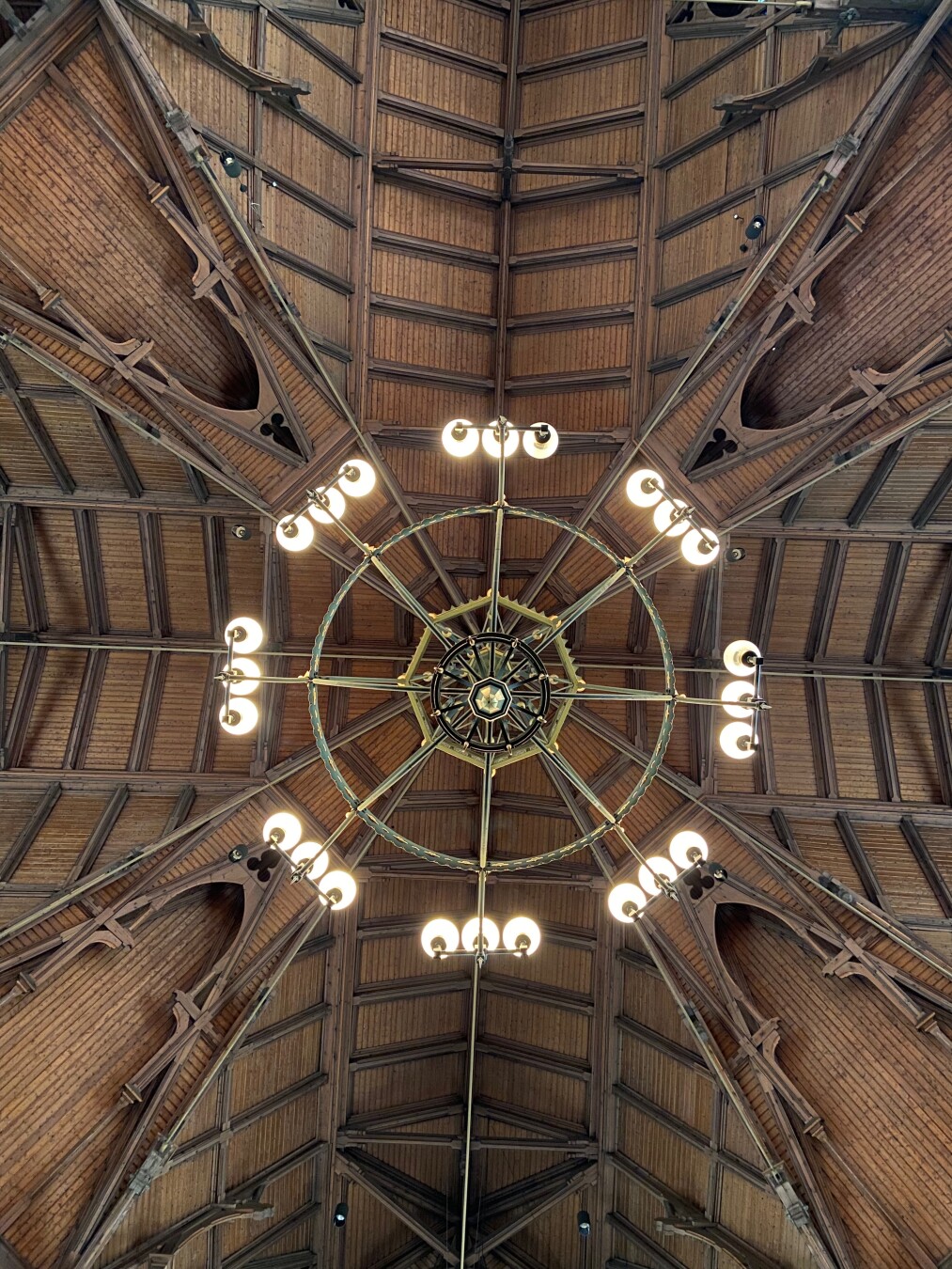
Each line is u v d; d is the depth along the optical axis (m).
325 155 16.78
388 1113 18.62
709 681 17.38
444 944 11.50
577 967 18.55
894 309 14.70
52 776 17.22
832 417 14.80
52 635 17.89
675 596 17.38
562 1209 18.20
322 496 10.98
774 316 14.77
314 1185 17.86
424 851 10.69
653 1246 17.11
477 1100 19.31
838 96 14.84
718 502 16.05
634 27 17.61
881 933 15.20
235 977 15.61
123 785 17.03
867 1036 15.05
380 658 17.47
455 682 11.12
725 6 17.00
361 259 17.20
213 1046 15.34
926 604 17.55
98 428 15.97
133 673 18.03
